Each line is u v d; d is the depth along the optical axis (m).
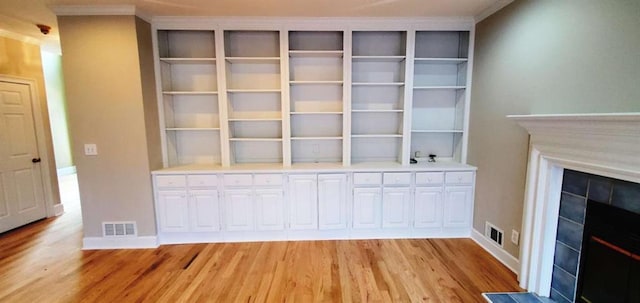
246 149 3.62
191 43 3.40
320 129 3.63
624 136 1.56
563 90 2.05
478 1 2.67
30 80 3.86
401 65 3.43
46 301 2.23
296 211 3.23
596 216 1.88
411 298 2.23
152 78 3.11
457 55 3.51
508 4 2.61
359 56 3.24
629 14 1.63
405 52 3.24
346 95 3.25
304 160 3.67
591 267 1.92
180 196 3.14
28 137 3.84
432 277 2.50
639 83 1.60
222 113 3.26
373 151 3.69
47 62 6.70
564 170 2.10
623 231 1.71
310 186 3.20
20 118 3.75
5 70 3.58
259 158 3.64
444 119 3.62
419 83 3.54
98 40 2.83
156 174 3.09
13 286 2.42
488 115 2.94
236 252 2.99
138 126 2.96
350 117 3.28
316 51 3.21
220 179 3.15
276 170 3.15
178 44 3.40
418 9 2.88
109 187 3.04
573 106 1.98
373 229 3.28
